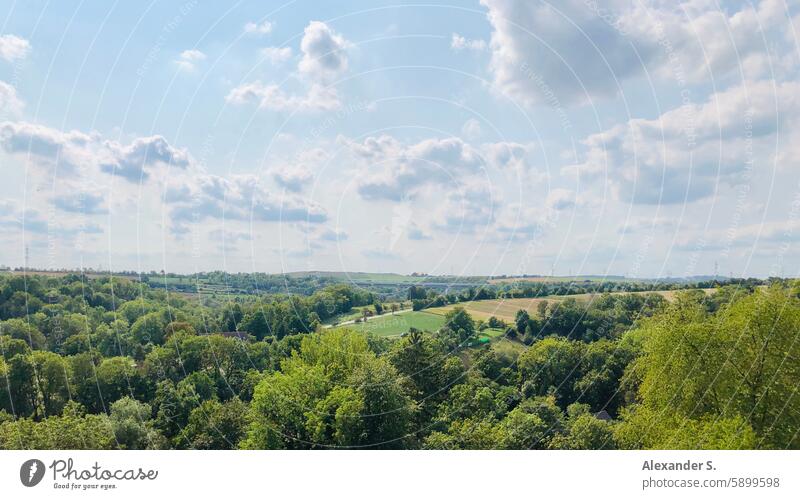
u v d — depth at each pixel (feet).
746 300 86.02
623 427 91.91
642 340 122.52
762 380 79.77
